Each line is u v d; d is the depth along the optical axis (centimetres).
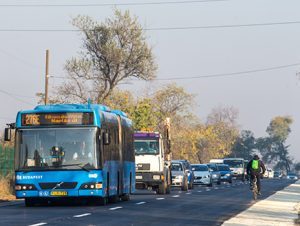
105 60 11206
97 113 4497
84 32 11275
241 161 13612
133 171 5716
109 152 4712
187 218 3653
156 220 3462
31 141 4469
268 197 6231
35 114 4494
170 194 6825
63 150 4447
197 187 9325
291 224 3509
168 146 7256
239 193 7069
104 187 4522
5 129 4484
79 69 11288
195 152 16788
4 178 6750
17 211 4069
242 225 3344
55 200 5103
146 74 11381
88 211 4053
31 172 4428
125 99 11725
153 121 11825
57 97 11269
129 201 5344
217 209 4481
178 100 15275
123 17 11319
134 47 11300
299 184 10819
